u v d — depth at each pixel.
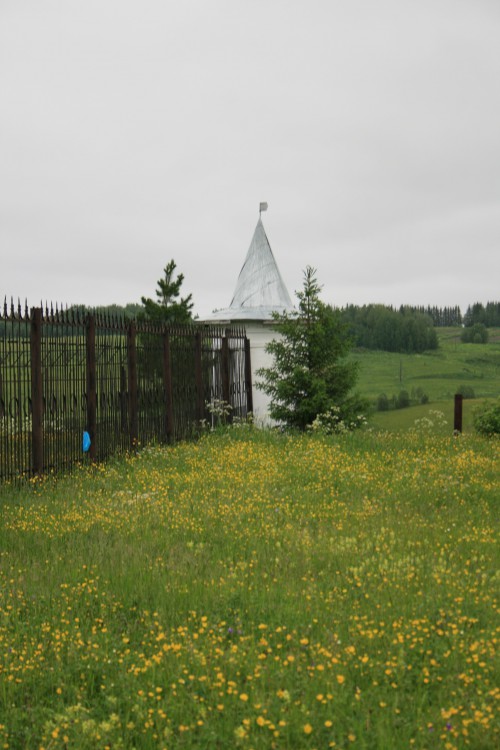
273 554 8.49
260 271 26.58
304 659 5.53
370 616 6.38
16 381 11.81
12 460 11.92
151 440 16.72
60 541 8.98
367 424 21.80
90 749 4.44
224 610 6.58
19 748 4.56
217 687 5.08
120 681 5.24
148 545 8.72
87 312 14.13
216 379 21.00
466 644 5.68
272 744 4.35
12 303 11.64
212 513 10.38
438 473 13.37
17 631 6.11
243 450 15.98
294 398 20.73
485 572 7.73
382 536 9.07
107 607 6.70
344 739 4.45
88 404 14.02
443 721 4.55
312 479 12.96
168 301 30.55
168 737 4.46
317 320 21.06
